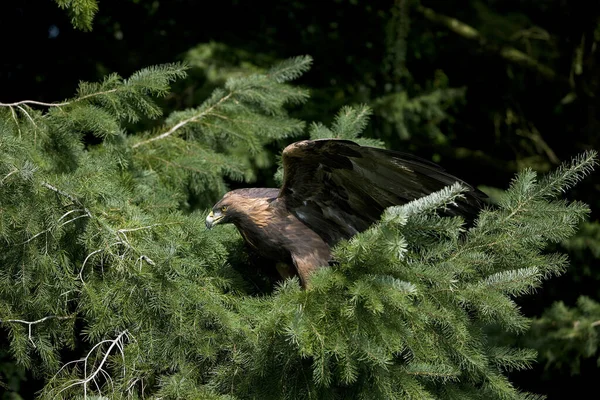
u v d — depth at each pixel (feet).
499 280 20.83
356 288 19.89
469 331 21.54
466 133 55.57
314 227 24.36
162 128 29.78
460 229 21.22
